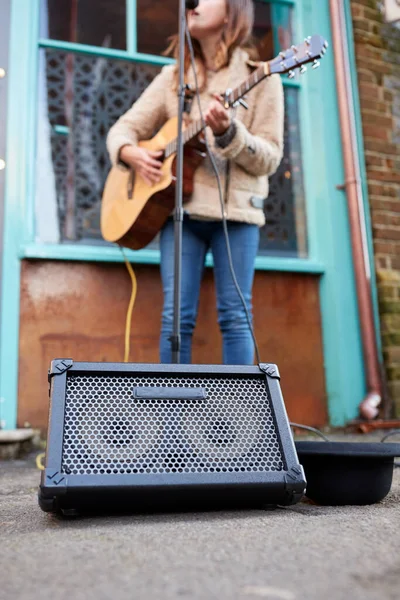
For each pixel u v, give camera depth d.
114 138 2.01
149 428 0.94
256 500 0.96
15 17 2.46
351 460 1.05
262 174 1.84
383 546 0.71
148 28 2.70
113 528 0.85
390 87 2.93
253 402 1.01
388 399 2.64
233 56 1.91
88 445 0.91
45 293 2.29
